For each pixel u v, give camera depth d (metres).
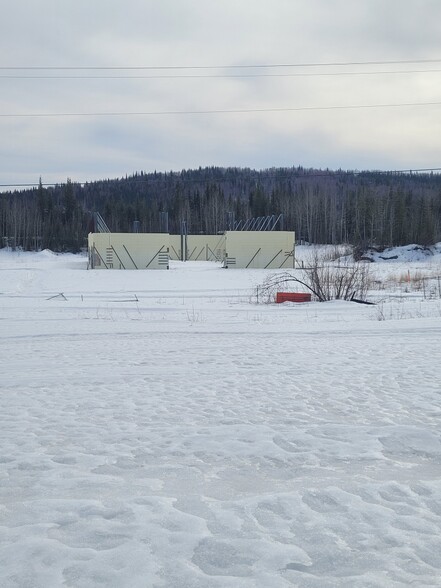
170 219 121.12
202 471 4.82
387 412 6.68
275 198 113.81
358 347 11.66
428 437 5.66
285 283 34.72
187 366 9.77
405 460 5.08
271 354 10.91
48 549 3.44
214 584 3.06
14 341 13.09
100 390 8.03
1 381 8.65
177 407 7.03
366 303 22.91
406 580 3.09
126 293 29.47
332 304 22.80
